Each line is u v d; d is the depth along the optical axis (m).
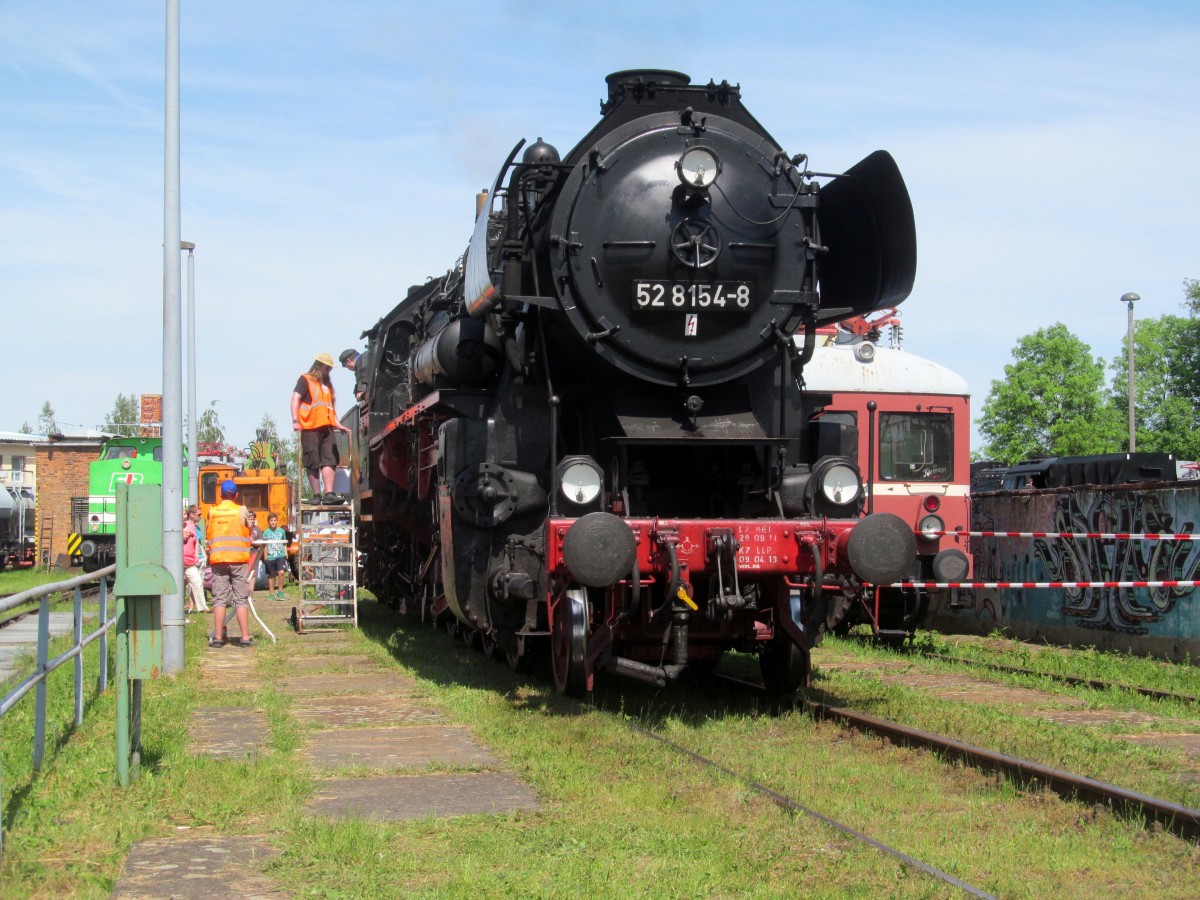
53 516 45.09
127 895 4.90
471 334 10.18
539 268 9.15
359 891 4.90
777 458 9.14
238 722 8.87
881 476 15.20
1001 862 5.28
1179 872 5.17
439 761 7.29
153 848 5.54
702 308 8.88
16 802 6.11
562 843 5.52
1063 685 10.63
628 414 9.03
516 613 9.46
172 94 12.06
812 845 5.46
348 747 7.81
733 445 9.06
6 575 34.16
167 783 6.57
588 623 8.36
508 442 9.38
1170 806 5.78
